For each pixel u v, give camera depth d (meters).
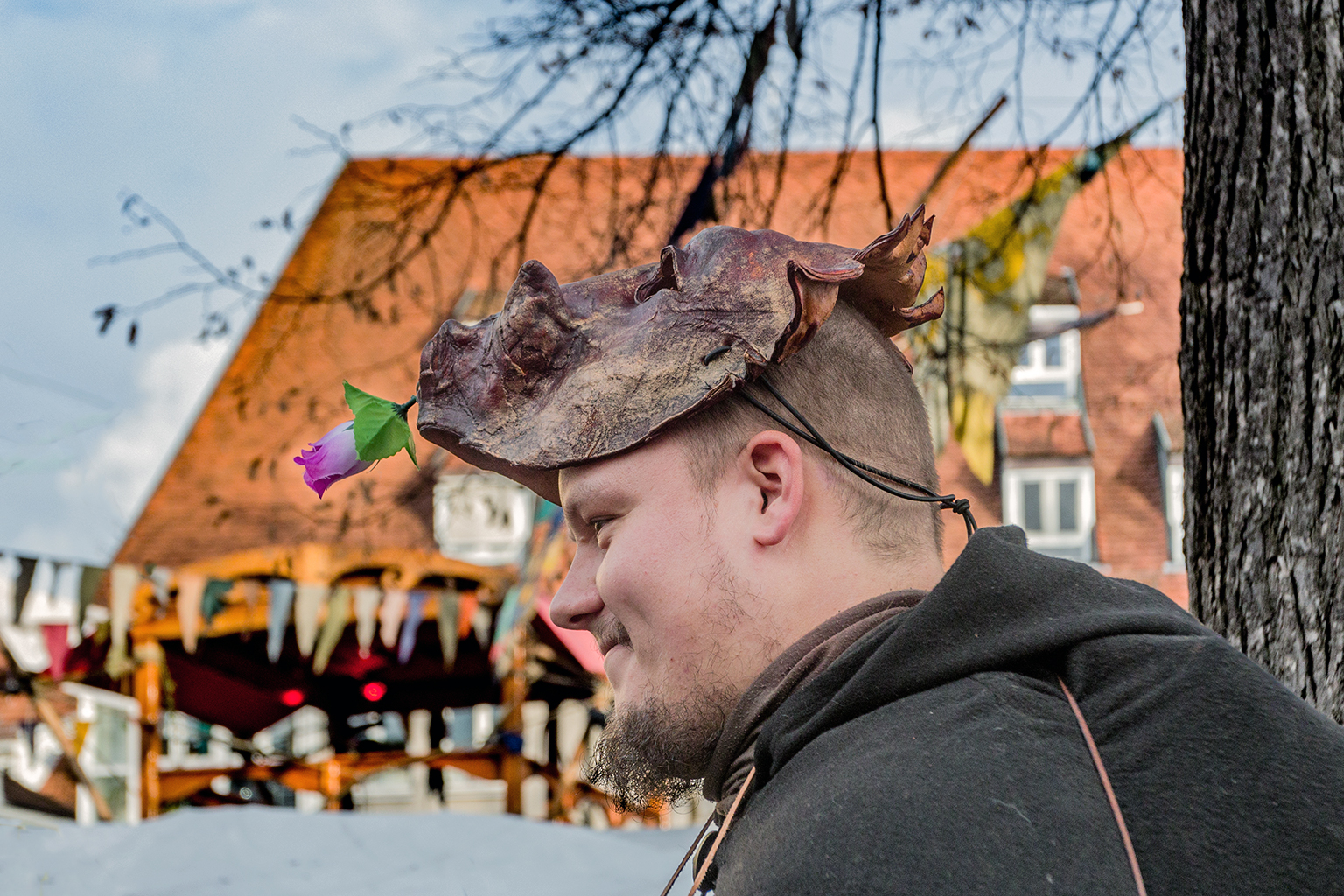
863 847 0.80
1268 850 0.78
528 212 4.30
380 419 1.18
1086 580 0.96
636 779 1.12
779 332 1.08
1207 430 1.63
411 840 4.31
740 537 1.08
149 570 6.48
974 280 4.71
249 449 12.89
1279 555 1.54
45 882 3.57
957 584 0.95
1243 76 1.60
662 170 4.04
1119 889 0.76
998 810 0.79
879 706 0.93
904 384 1.18
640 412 1.09
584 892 3.92
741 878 0.88
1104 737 0.85
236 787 8.57
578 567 1.17
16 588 5.86
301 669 8.34
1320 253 1.53
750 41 3.66
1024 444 12.79
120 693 8.03
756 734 1.03
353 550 7.15
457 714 12.10
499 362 1.15
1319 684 1.49
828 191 3.89
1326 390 1.52
